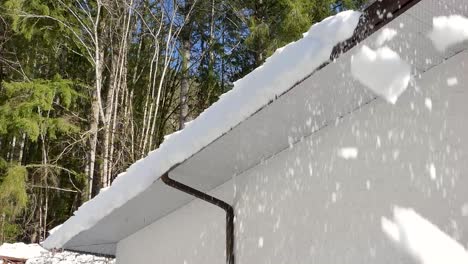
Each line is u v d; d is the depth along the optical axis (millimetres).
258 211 3221
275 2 13227
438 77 2395
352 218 2568
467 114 2230
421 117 2400
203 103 16062
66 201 16031
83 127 14602
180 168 3242
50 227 15602
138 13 13938
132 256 4652
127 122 13227
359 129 2676
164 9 15367
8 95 11562
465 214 2127
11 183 10805
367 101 2650
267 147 3076
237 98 2475
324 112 2721
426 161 2324
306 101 2564
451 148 2250
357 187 2594
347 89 2494
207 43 16000
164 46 15820
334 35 2111
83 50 13594
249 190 3334
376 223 2432
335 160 2764
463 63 2314
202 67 16047
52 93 11461
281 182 3100
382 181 2480
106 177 11742
